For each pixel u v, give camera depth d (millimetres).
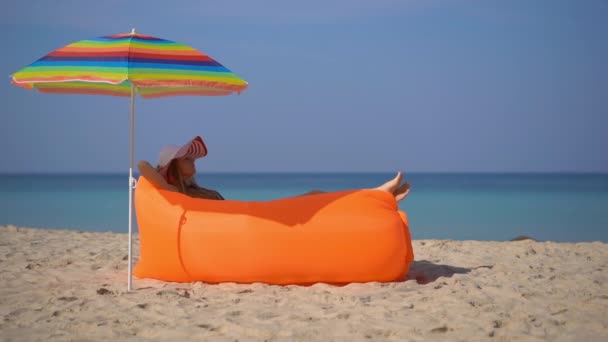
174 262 5652
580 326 4426
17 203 24156
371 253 5559
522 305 4969
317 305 4938
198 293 5348
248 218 5523
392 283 5676
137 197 5793
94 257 7348
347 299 5094
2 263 6961
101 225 15047
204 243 5535
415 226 16031
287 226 5504
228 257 5527
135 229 13812
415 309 4840
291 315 4633
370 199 5727
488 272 6508
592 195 34781
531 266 7070
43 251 7969
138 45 5031
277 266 5527
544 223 16844
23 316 4625
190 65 5039
